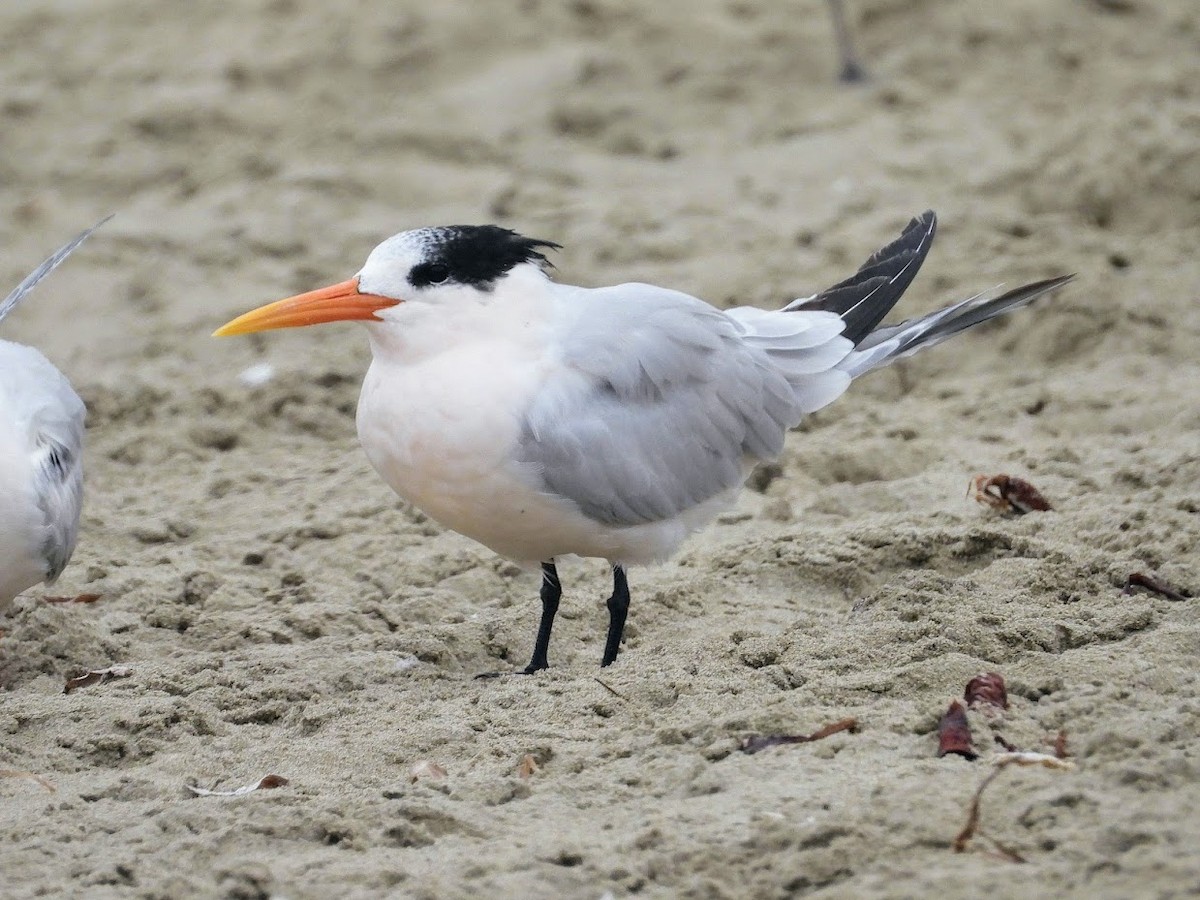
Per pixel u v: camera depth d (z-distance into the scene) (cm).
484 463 991
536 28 2452
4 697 1028
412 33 2458
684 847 768
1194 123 2011
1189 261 1711
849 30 2420
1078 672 921
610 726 932
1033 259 1725
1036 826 759
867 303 1158
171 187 2155
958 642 981
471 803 839
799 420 1103
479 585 1207
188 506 1395
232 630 1141
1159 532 1152
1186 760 796
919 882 724
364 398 1022
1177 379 1489
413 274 984
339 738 948
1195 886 699
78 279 1914
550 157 2155
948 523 1209
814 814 784
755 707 916
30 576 1027
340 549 1277
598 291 1062
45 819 851
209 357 1725
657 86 2316
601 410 1012
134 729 971
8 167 2219
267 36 2495
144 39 2519
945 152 2059
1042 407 1473
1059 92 2217
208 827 829
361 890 756
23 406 1035
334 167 2152
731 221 1922
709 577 1166
